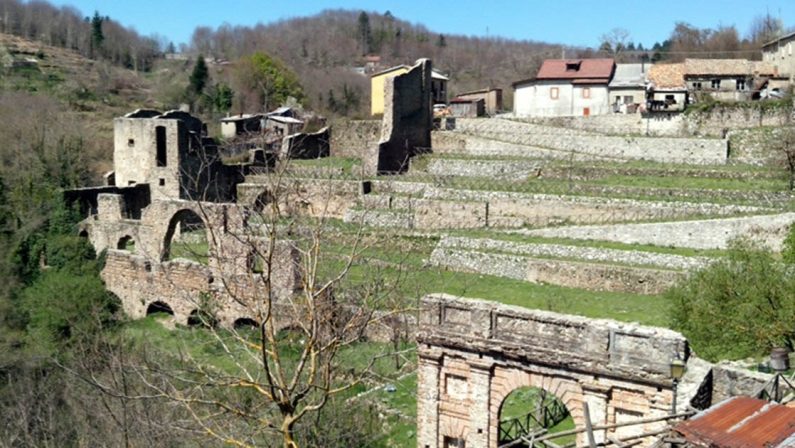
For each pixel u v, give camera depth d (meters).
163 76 171.50
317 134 101.12
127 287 60.25
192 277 55.22
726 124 86.94
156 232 62.41
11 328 49.69
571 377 28.34
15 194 73.88
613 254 59.94
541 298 54.72
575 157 83.25
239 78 147.25
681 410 24.28
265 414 31.02
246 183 83.81
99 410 34.97
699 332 37.25
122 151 84.56
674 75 102.62
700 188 67.94
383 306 41.28
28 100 111.31
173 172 81.25
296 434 31.30
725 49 166.25
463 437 30.67
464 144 92.00
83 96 140.50
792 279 37.12
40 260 63.59
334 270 43.34
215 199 85.06
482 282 59.47
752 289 37.09
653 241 62.31
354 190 76.25
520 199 69.62
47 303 51.34
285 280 43.66
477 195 71.75
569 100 105.62
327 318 32.38
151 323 57.62
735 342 36.38
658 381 26.52
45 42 179.88
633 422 22.86
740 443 19.44
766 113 85.62
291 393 24.25
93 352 40.84
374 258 43.94
